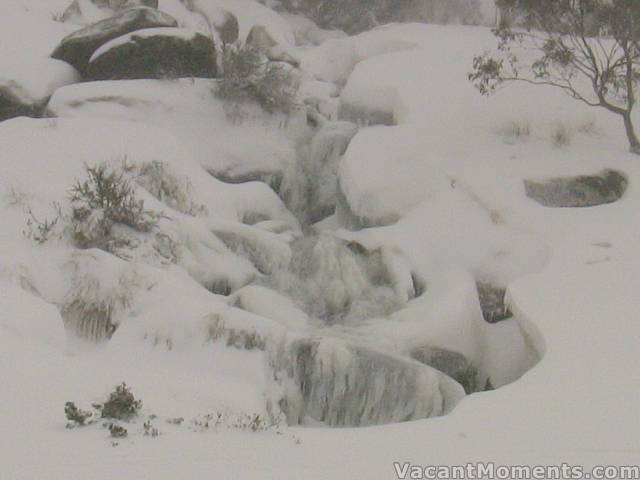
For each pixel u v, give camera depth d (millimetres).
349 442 8672
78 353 13875
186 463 7602
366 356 13391
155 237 16453
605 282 14195
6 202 16484
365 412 13242
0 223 15914
